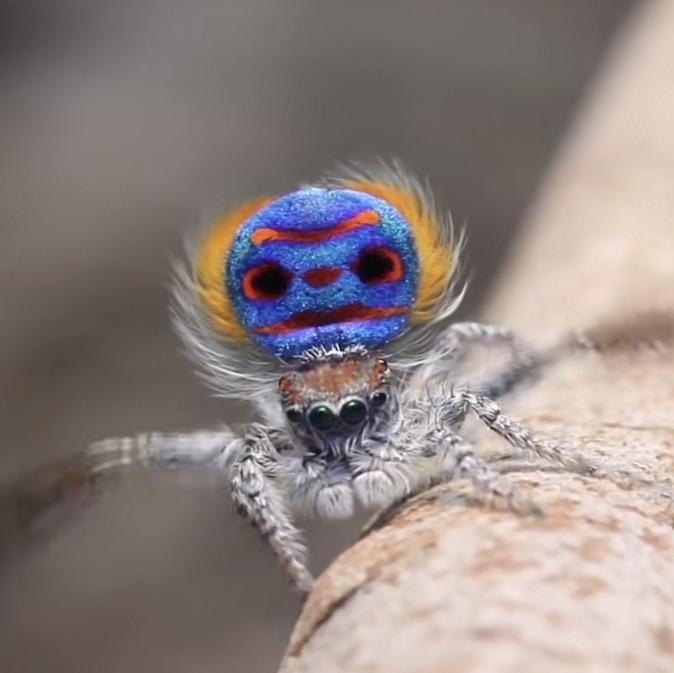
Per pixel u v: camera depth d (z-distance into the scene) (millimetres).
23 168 106
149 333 88
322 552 66
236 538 74
